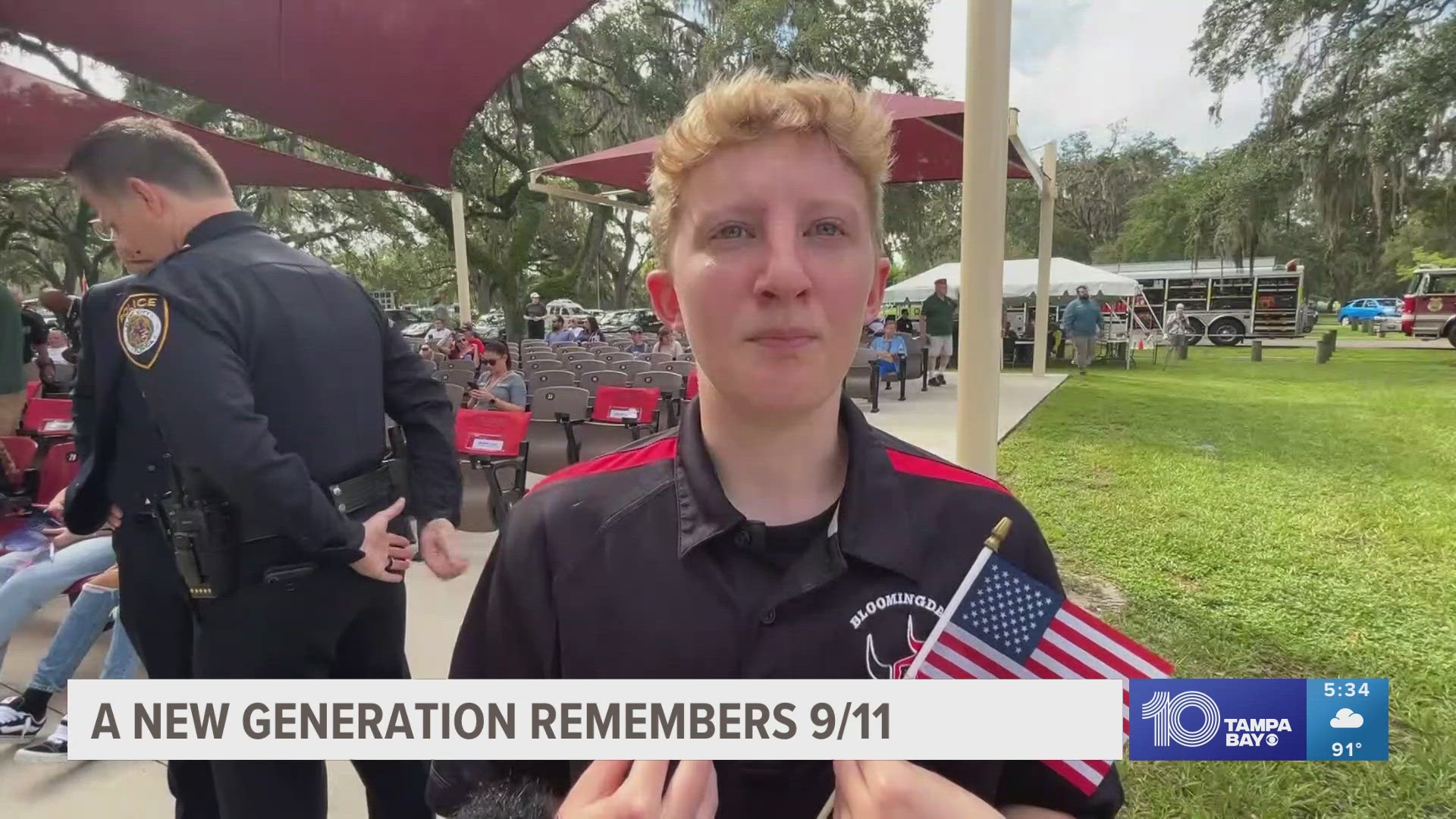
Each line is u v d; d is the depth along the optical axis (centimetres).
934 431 852
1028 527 103
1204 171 2830
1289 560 438
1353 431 844
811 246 84
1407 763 254
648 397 608
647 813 79
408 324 2975
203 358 143
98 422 168
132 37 400
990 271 312
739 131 83
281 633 161
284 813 154
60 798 248
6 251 3155
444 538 188
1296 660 321
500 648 99
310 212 2516
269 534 153
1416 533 482
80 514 176
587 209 2861
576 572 94
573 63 2166
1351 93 1825
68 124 554
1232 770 251
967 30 304
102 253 2698
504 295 2177
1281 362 1817
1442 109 1631
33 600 279
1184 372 1579
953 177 937
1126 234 3669
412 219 2445
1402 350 2261
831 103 84
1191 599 385
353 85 457
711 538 90
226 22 389
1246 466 670
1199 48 2045
